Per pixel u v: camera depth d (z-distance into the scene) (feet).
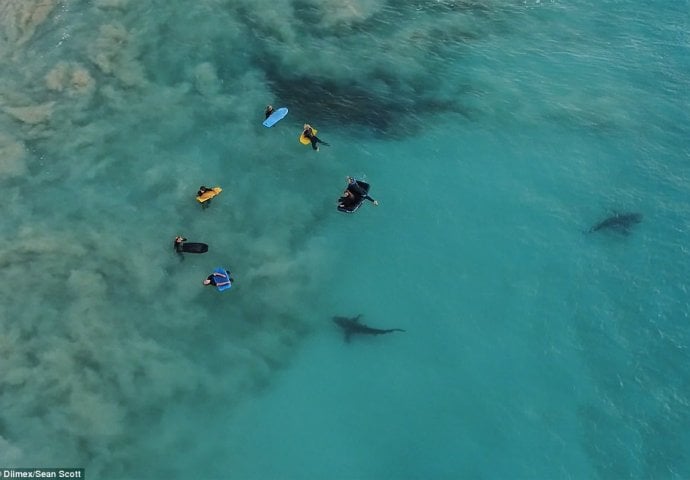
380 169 90.89
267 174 89.20
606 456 66.23
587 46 108.58
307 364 72.74
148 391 68.85
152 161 88.84
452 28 111.34
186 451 65.82
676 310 77.15
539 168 91.40
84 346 71.36
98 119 92.94
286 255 81.15
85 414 66.49
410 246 83.25
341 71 103.24
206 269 78.89
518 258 82.02
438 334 75.66
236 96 98.17
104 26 105.29
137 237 80.89
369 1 115.34
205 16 109.50
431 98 100.17
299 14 112.16
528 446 67.15
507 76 103.55
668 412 69.10
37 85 96.22
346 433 68.03
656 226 84.53
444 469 65.72
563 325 76.13
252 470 65.21
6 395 67.21
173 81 99.30
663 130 95.55
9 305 73.87
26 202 83.30
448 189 89.04
